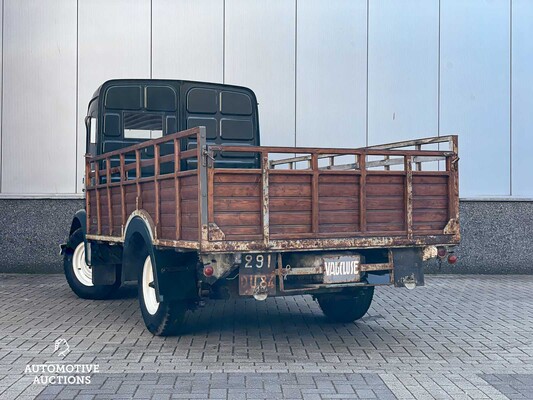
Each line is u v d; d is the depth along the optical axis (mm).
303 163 12117
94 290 10227
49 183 12867
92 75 12859
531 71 13242
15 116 12812
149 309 7711
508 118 13219
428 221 7227
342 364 6547
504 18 13219
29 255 12945
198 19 12922
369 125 13102
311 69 13039
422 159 7930
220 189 6285
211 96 9703
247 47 12953
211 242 6195
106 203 8859
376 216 7000
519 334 7953
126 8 12867
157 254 7145
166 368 6348
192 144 9586
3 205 12867
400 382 5934
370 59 13102
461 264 13250
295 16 13016
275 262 6602
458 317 9000
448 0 13156
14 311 9305
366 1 13078
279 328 8266
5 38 12797
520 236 13258
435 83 13156
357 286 6910
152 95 9555
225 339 7605
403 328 8297
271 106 12984
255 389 5691
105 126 9430
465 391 5680
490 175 13195
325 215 6746
